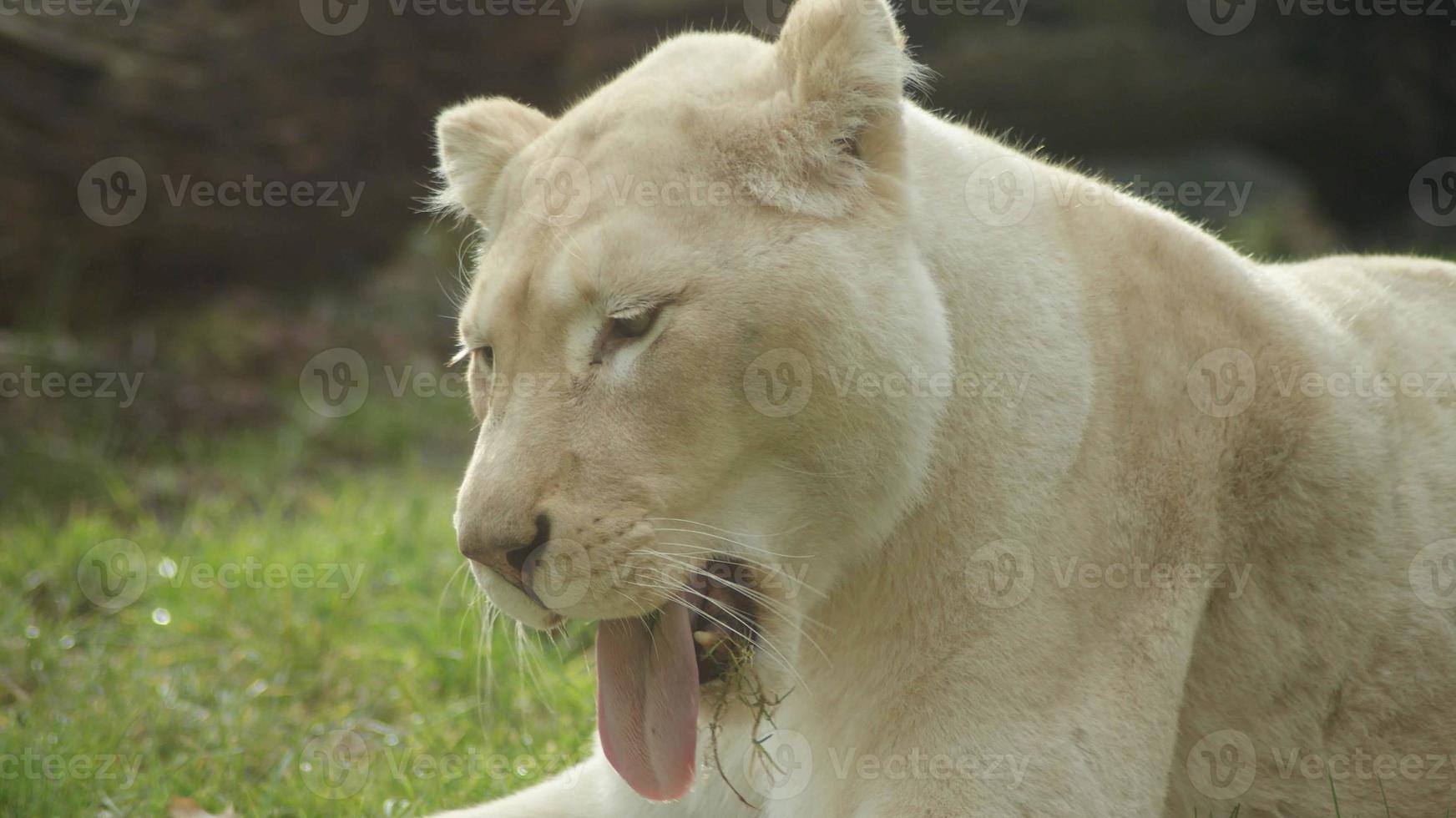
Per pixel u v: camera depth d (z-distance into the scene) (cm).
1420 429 708
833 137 598
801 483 605
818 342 585
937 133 677
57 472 1616
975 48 2708
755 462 597
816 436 596
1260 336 689
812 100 600
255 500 1634
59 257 2056
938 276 631
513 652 1078
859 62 598
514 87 2488
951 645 629
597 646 640
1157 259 696
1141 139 2728
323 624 1153
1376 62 2767
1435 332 748
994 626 623
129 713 985
